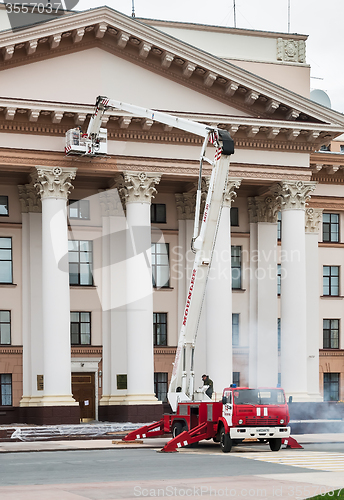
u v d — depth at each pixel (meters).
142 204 40.59
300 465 22.25
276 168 42.78
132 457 25.11
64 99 39.38
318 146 43.59
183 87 41.34
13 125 38.75
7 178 42.84
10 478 19.44
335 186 49.47
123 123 39.56
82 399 42.78
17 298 42.75
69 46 39.50
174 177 41.72
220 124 41.16
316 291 48.50
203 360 43.34
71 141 38.22
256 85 41.25
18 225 42.97
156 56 40.66
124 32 39.38
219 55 46.06
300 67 47.03
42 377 42.19
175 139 41.12
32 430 35.69
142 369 39.56
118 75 40.31
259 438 27.03
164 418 30.88
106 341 43.31
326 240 49.91
